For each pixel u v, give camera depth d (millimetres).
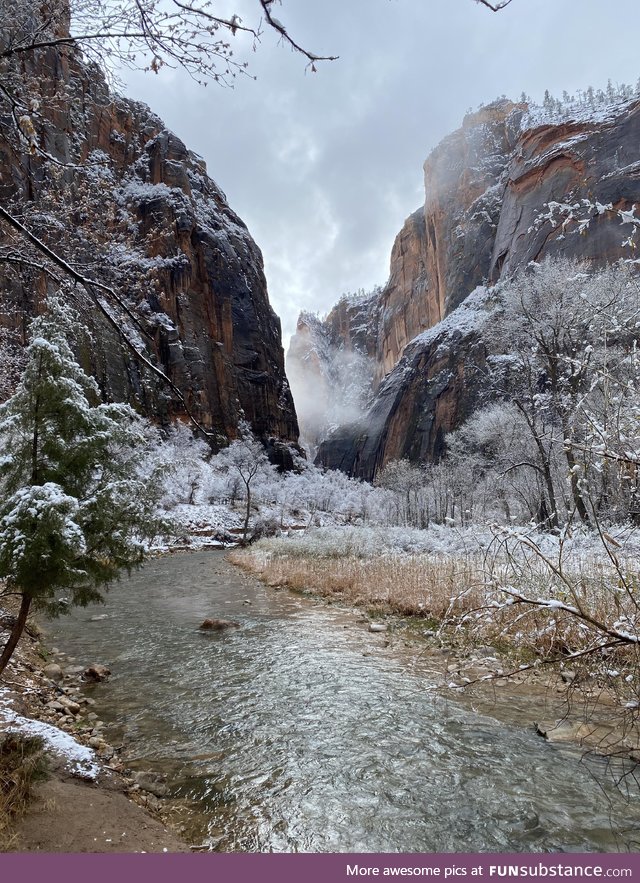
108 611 11531
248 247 128500
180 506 49062
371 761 4129
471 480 40031
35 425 3531
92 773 3602
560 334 19062
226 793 3625
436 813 3354
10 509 3250
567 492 16344
